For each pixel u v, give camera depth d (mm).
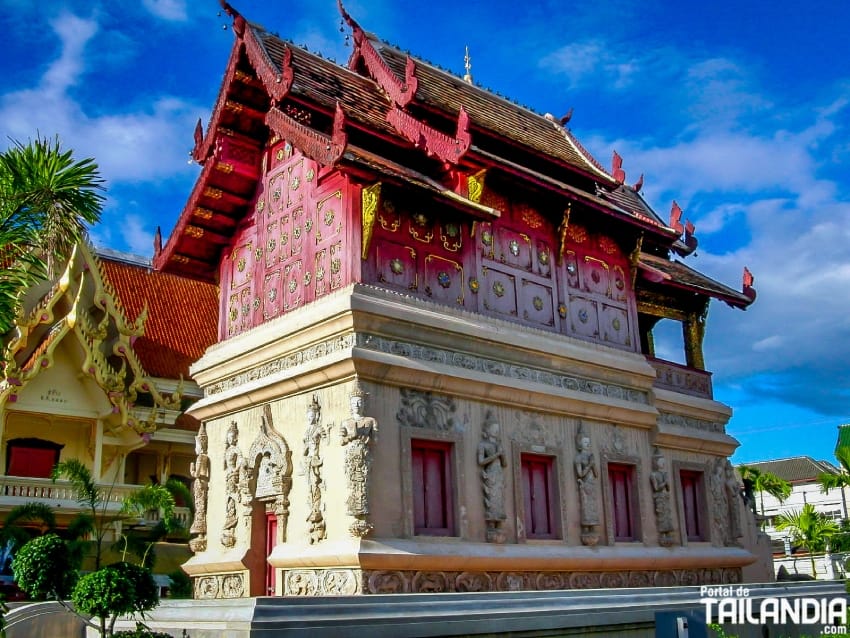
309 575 16609
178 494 37812
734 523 24641
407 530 16219
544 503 19312
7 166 14820
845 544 48438
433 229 19016
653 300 25500
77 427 37219
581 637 15820
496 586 17438
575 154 25047
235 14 19797
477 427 18172
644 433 22266
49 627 16359
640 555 20562
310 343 17828
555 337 20531
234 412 20094
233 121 21078
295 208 19953
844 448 53062
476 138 20750
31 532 33375
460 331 18172
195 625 13117
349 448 15867
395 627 13211
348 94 20172
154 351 41625
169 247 22547
